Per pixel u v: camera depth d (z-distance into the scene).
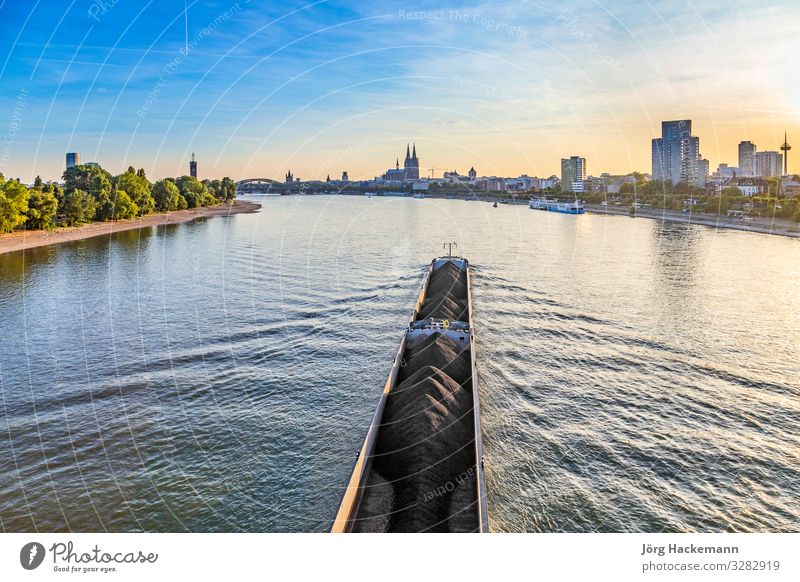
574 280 80.81
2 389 40.72
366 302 67.69
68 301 68.06
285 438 33.38
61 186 169.38
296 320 59.44
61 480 29.09
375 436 28.27
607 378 42.66
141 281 80.50
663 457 31.14
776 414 36.38
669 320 58.72
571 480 28.92
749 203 178.12
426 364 36.12
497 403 38.03
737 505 26.95
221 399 39.00
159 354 48.44
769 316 59.84
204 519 26.00
